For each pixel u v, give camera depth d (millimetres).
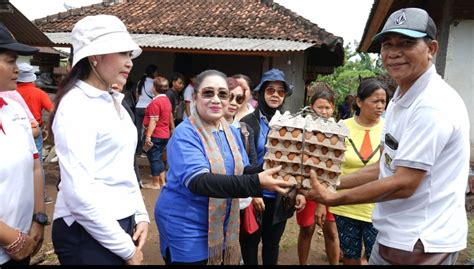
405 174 1934
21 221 2145
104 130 1976
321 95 3588
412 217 2014
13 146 2088
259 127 3289
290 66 10016
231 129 2725
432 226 1974
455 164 1976
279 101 3432
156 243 4625
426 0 7906
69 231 2016
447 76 6484
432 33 1974
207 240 2434
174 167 2359
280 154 2150
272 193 3223
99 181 1979
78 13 12469
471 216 5746
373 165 2553
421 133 1897
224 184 2139
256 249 3250
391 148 2098
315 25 10016
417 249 1982
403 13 1988
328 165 2107
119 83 2070
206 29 10414
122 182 2090
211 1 12852
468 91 6418
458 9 6328
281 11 11344
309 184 2139
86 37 1977
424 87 1979
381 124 3361
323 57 12719
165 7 12688
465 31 6363
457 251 2006
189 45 8922
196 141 2336
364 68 22078
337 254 3625
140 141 9180
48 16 12195
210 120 2416
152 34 10508
